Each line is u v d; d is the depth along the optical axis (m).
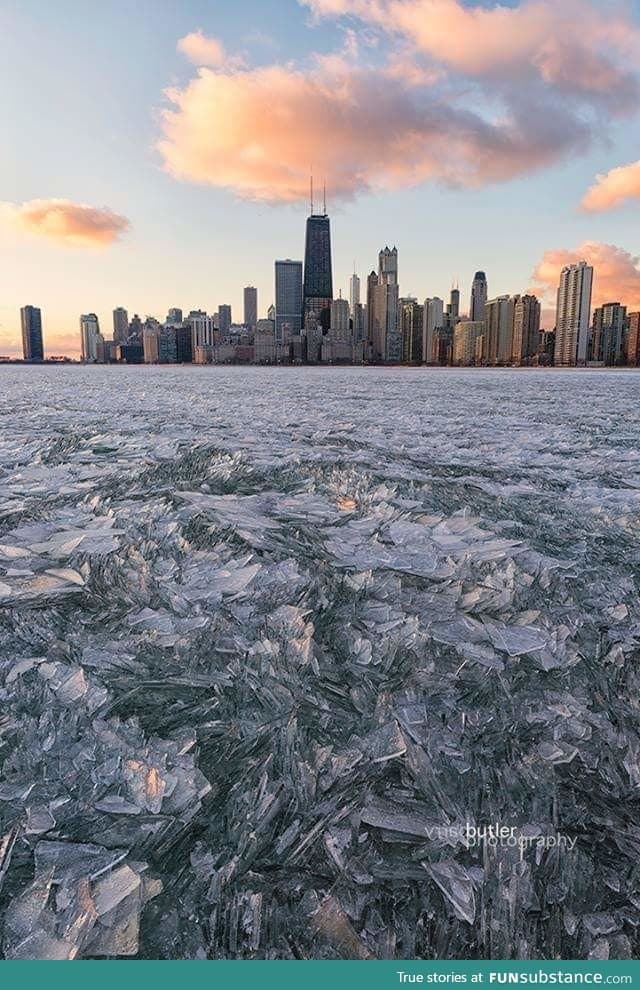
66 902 1.35
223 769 1.77
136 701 2.04
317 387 21.88
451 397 16.70
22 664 2.21
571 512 4.52
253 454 6.43
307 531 3.80
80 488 4.83
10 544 3.45
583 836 1.61
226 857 1.49
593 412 12.22
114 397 15.46
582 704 2.14
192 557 3.33
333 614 2.71
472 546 3.61
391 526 3.98
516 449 7.36
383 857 1.52
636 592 3.06
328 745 1.88
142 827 1.56
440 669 2.31
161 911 1.36
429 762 1.83
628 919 1.41
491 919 1.39
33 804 1.61
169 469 5.61
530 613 2.75
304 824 1.60
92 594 2.81
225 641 2.42
